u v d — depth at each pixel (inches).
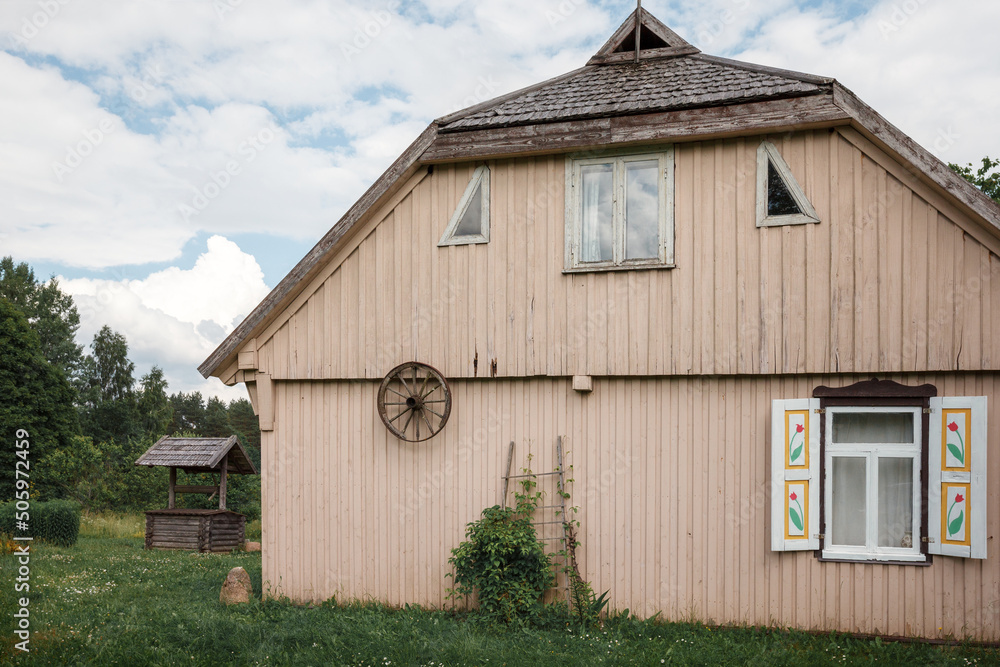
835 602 318.3
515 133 360.8
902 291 313.0
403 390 379.2
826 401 322.3
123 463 1402.6
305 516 394.6
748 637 313.9
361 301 385.4
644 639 309.3
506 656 283.0
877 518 319.6
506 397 368.2
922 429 311.6
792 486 322.3
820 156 327.3
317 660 283.3
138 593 421.1
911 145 306.0
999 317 299.4
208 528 755.4
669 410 345.4
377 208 384.5
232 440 816.9
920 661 279.3
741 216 335.9
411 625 324.2
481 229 370.0
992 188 883.4
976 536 296.2
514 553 342.0
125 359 2385.6
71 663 277.0
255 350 399.9
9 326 1294.3
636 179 353.7
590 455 354.3
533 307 360.2
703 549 336.8
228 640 303.6
